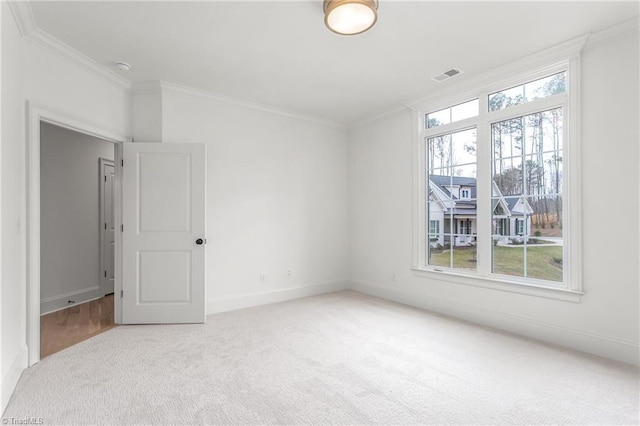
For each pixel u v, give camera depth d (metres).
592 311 2.65
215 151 3.85
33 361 2.45
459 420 1.82
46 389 2.11
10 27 2.11
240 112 4.05
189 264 3.45
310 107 4.29
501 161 3.33
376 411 1.90
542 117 3.02
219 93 3.79
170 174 3.44
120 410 1.89
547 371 2.36
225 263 3.90
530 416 1.85
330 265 4.86
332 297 4.53
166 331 3.19
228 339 2.98
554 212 2.94
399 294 4.26
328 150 4.87
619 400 2.00
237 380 2.24
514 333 3.11
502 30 2.55
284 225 4.41
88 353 2.67
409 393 2.08
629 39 2.47
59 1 2.14
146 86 3.45
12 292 2.16
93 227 4.58
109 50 2.79
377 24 2.45
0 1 1.93
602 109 2.60
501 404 1.96
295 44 2.74
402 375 2.31
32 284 2.44
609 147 2.57
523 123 3.16
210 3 2.19
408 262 4.16
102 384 2.18
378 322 3.45
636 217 2.45
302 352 2.69
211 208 3.81
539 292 2.95
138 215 3.40
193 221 3.46
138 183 3.39
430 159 4.03
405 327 3.29
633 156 2.46
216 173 3.86
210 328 3.27
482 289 3.40
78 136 4.39
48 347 2.79
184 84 3.53
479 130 3.46
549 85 2.98
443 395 2.06
